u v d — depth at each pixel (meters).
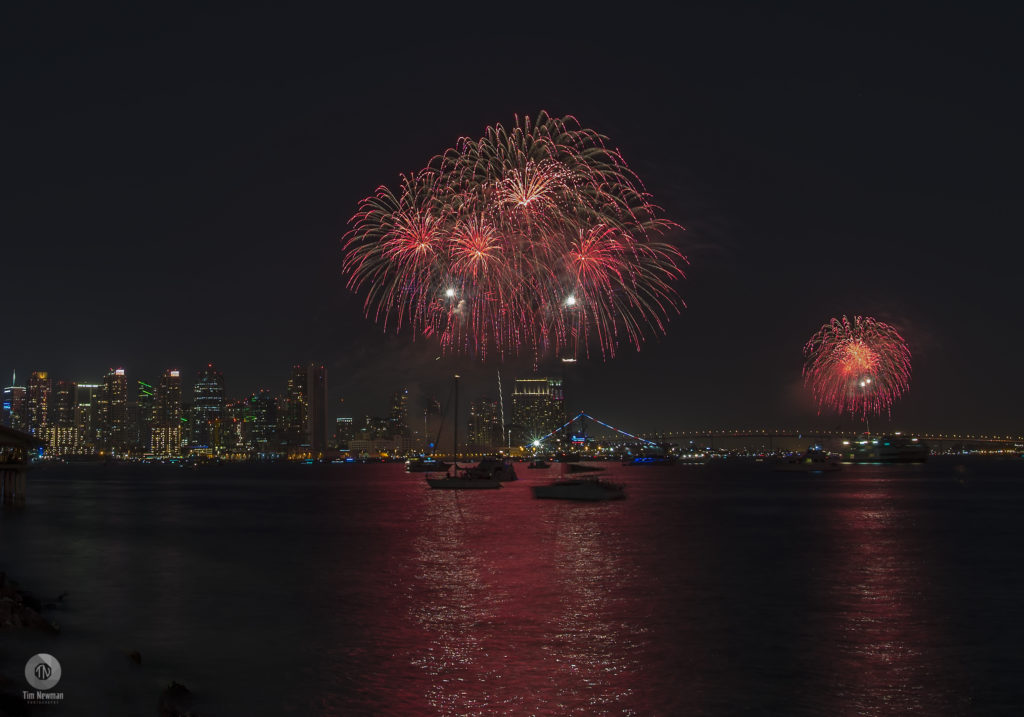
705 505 108.62
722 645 28.23
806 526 76.00
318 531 71.38
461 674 24.47
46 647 25.69
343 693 22.55
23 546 58.84
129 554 53.97
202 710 21.00
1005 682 24.00
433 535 67.44
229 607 34.81
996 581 42.31
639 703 21.91
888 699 22.50
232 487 185.88
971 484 177.75
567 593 38.50
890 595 38.12
